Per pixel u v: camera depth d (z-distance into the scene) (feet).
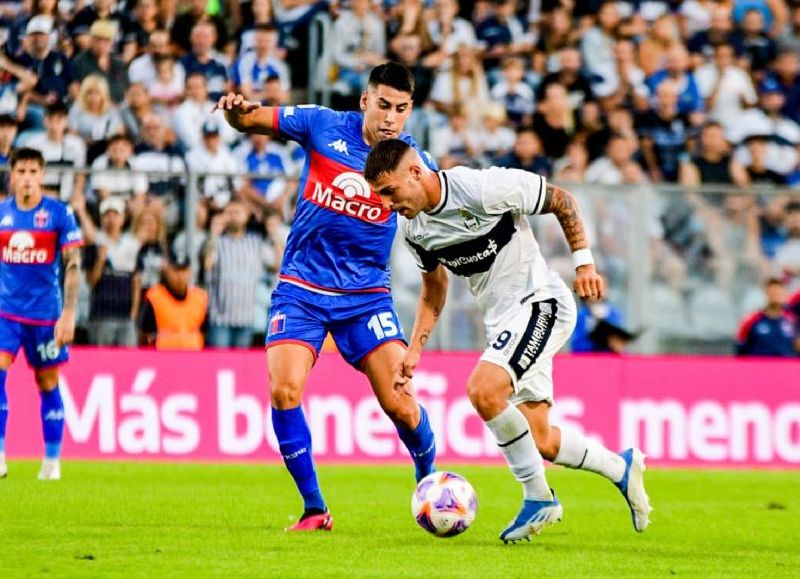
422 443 84.17
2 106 172.35
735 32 197.06
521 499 108.88
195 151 171.32
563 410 148.15
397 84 77.05
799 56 197.98
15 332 117.70
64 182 139.64
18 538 75.20
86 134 171.42
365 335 82.07
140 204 140.67
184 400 142.72
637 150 182.91
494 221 73.72
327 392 145.59
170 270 141.59
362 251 81.87
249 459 143.02
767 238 148.77
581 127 184.14
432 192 72.23
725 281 148.66
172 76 175.22
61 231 117.70
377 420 146.30
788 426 151.43
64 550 69.46
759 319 149.48
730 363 150.41
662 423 149.69
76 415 141.79
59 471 121.19
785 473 144.25
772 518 99.04
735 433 150.92
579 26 191.93
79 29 175.22
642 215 147.54
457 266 75.56
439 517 74.02
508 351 73.05
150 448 142.31
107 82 174.09
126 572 61.21
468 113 183.93
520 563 66.90
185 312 142.31
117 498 101.76
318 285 81.10
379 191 71.31
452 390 146.00
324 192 80.84
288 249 82.28
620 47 190.49
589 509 102.83
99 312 141.18
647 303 148.25
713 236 148.36
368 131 80.12
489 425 73.15
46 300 118.11
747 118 191.11
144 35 177.47
